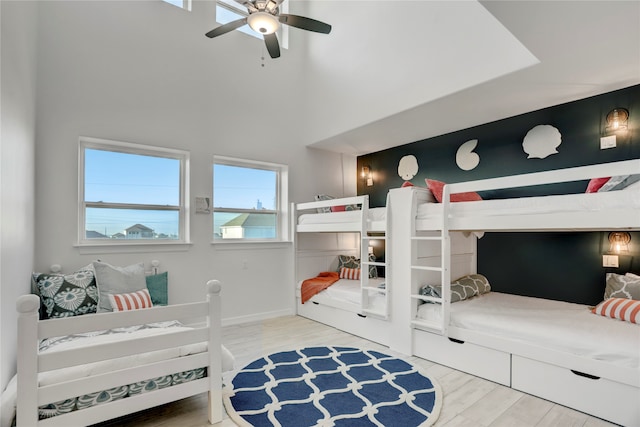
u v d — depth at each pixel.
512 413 2.09
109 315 1.72
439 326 2.78
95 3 3.25
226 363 2.12
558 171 2.16
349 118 4.11
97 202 3.29
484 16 2.82
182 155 3.82
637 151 2.90
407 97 3.44
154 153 3.65
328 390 2.38
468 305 3.07
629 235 2.95
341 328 3.84
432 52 3.22
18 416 1.50
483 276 3.78
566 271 3.33
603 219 1.99
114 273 2.75
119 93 3.34
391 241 3.25
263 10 2.38
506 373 2.45
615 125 2.99
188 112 3.79
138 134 3.44
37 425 1.54
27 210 2.43
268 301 4.38
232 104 4.15
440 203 3.07
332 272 4.82
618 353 1.97
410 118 3.70
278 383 2.49
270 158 4.47
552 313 2.75
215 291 2.04
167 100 3.64
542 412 2.10
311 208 4.51
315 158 4.98
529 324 2.42
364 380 2.54
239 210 4.31
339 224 3.88
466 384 2.48
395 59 3.56
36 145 2.87
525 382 2.35
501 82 2.83
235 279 4.09
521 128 3.61
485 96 3.12
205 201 3.87
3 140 1.70
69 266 3.02
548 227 2.21
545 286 3.47
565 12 1.83
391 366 2.80
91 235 3.26
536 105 3.35
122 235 3.43
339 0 4.26
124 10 3.41
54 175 2.96
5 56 1.74
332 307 3.97
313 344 3.37
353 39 4.07
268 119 4.47
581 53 2.33
